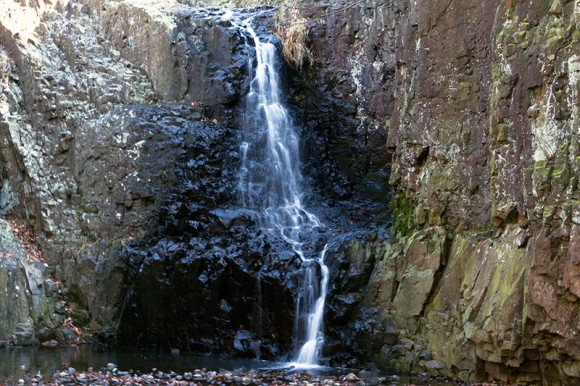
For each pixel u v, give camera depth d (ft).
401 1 51.49
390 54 53.72
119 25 60.29
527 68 34.30
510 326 33.78
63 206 53.83
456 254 39.37
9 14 58.85
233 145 54.95
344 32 56.85
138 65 59.47
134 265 48.65
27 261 51.80
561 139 32.19
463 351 37.01
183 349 46.62
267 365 41.96
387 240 44.55
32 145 55.21
